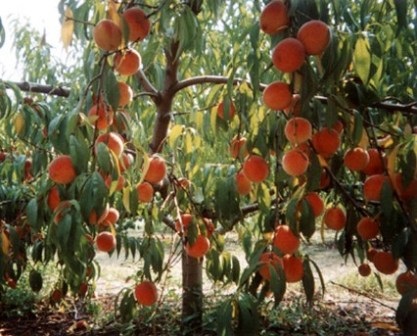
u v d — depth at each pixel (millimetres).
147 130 3756
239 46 2020
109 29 1495
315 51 1382
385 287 6430
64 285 4246
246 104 1981
